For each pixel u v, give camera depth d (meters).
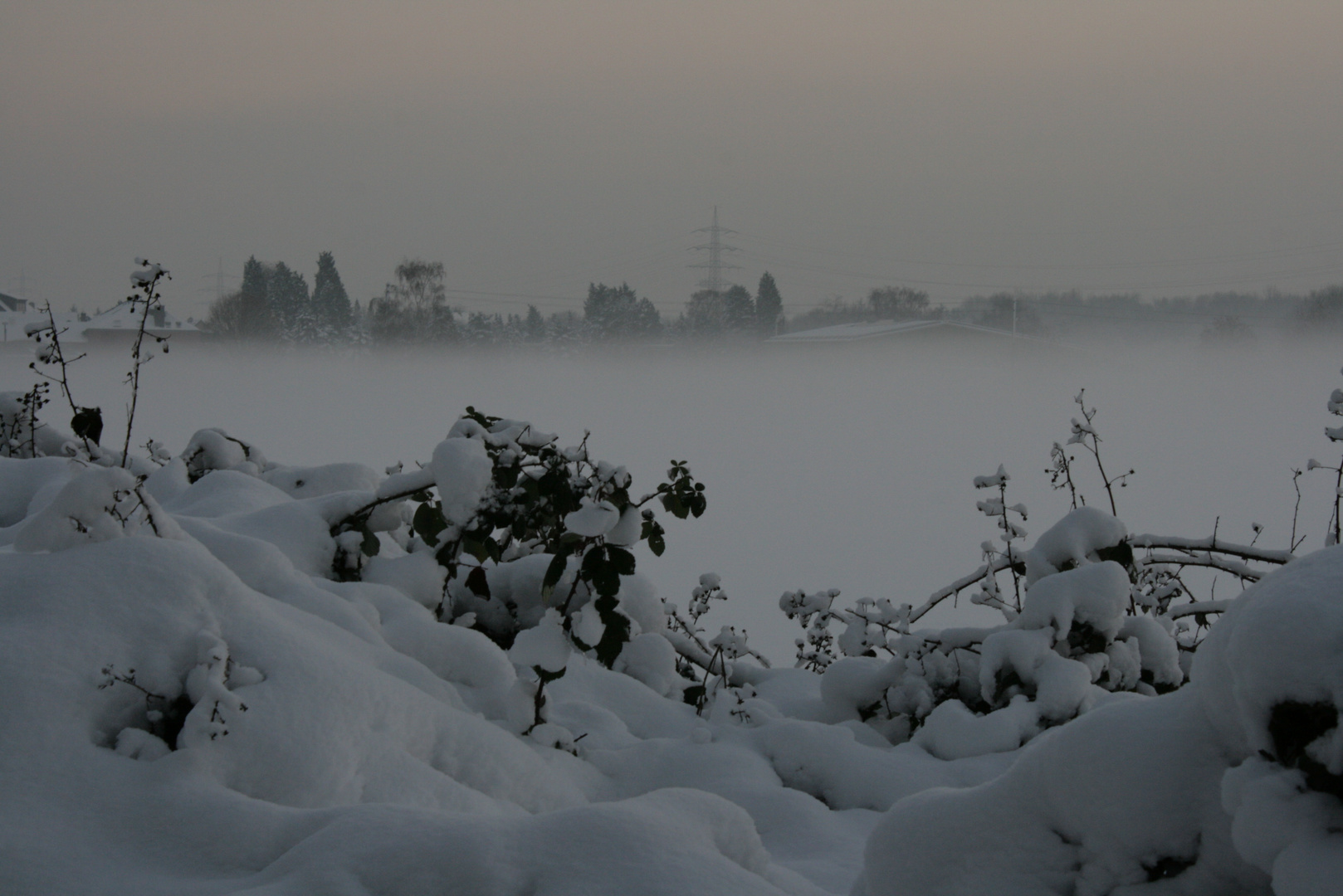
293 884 2.33
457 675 4.75
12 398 7.82
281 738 3.09
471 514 5.27
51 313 6.09
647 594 6.04
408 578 5.51
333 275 126.56
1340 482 6.55
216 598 3.42
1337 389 6.56
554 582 4.48
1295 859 1.72
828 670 5.76
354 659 3.76
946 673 5.50
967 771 4.49
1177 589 6.77
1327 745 1.76
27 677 2.93
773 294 150.25
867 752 4.62
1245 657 1.89
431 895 2.31
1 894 2.33
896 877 2.33
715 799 2.76
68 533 3.51
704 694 5.65
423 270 118.62
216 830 2.66
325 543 5.46
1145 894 2.07
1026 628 5.13
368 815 2.56
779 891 2.37
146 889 2.40
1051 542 5.54
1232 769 1.92
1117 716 2.21
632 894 2.25
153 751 2.96
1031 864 2.20
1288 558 6.56
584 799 4.06
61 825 2.62
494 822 2.50
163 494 6.84
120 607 3.23
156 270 4.94
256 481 6.66
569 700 5.08
